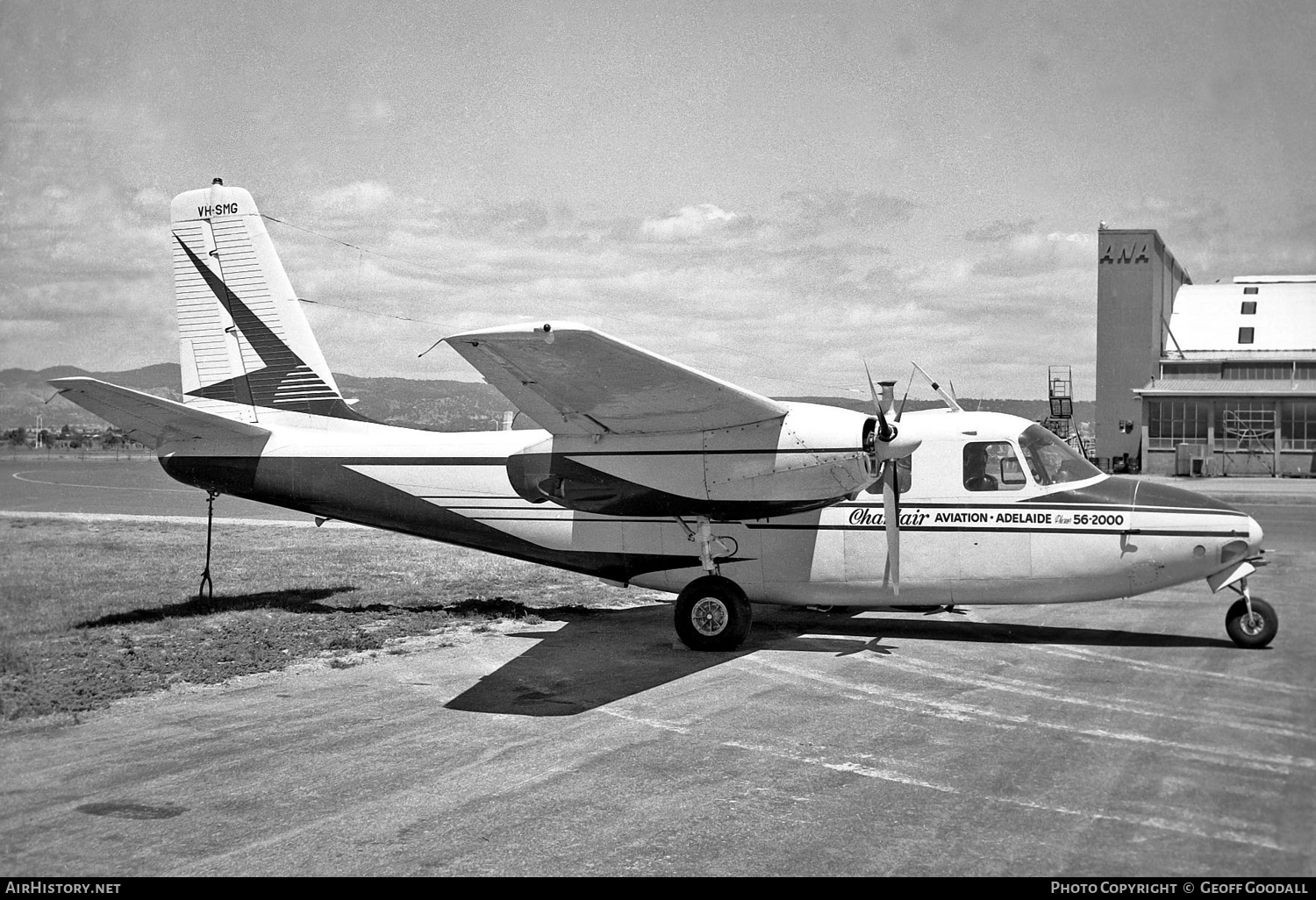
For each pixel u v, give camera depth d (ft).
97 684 32.53
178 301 48.55
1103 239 175.52
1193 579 37.68
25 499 124.57
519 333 30.37
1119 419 175.32
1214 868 18.15
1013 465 38.83
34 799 22.22
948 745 25.54
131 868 18.75
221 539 79.36
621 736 26.71
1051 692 30.86
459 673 34.47
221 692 31.91
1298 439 163.73
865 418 37.09
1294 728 26.71
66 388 41.27
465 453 44.19
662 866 18.61
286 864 18.88
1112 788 22.25
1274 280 207.62
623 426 39.29
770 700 30.32
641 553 42.34
